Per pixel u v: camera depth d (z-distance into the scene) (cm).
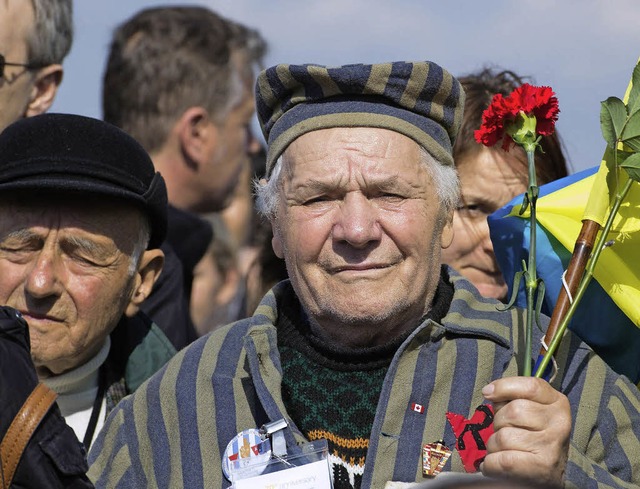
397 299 439
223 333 480
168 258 610
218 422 452
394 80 443
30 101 625
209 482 443
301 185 442
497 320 454
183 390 463
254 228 707
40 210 484
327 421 445
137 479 461
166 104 670
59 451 394
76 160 486
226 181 692
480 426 430
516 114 434
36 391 397
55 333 487
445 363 443
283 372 458
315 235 441
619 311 452
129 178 495
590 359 442
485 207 580
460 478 271
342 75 442
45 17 619
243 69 685
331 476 429
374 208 439
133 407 473
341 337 453
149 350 532
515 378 396
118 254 496
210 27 676
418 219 441
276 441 437
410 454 430
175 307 601
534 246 429
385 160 438
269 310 470
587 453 427
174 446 456
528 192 432
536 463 387
